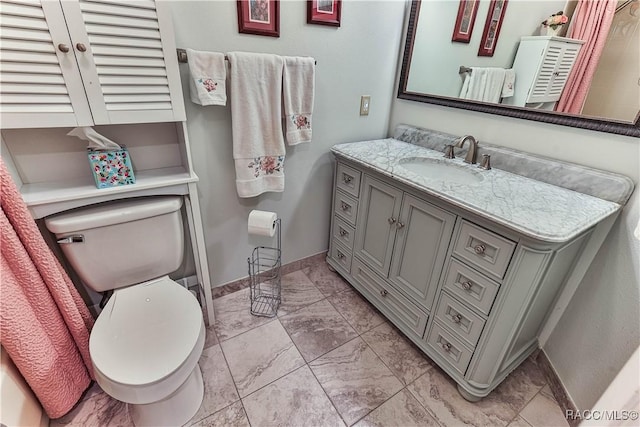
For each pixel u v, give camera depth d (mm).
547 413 1283
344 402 1289
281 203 1787
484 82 1460
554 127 1270
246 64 1282
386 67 1817
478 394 1266
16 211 914
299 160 1743
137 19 950
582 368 1215
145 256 1254
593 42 1100
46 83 898
